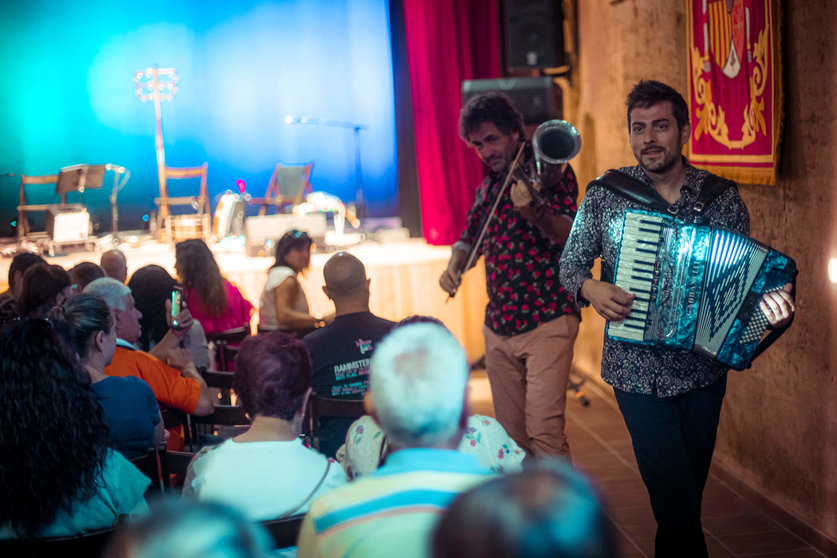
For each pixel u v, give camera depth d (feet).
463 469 4.10
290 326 15.11
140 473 7.18
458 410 4.18
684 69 14.67
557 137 10.59
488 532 2.30
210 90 30.19
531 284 11.78
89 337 8.40
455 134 23.16
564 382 11.87
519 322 11.86
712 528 12.21
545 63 20.18
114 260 15.07
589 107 19.57
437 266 21.95
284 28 29.76
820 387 11.19
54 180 28.48
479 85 19.74
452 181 23.39
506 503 2.34
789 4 11.11
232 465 6.47
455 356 4.23
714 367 9.00
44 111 30.30
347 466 7.16
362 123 30.12
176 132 30.40
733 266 8.45
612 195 9.17
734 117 12.56
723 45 12.76
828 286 10.85
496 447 7.10
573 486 2.39
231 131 30.32
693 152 14.15
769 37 11.37
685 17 14.34
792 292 8.38
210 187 30.63
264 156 30.42
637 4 16.33
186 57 30.04
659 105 8.80
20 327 6.86
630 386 9.09
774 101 11.38
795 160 11.30
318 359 10.20
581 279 9.34
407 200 27.20
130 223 30.68
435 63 22.90
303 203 26.43
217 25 29.84
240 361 6.73
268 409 6.67
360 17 29.66
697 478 9.32
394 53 26.86
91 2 29.78
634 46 16.63
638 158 8.98
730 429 13.76
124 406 8.41
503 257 11.96
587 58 19.51
